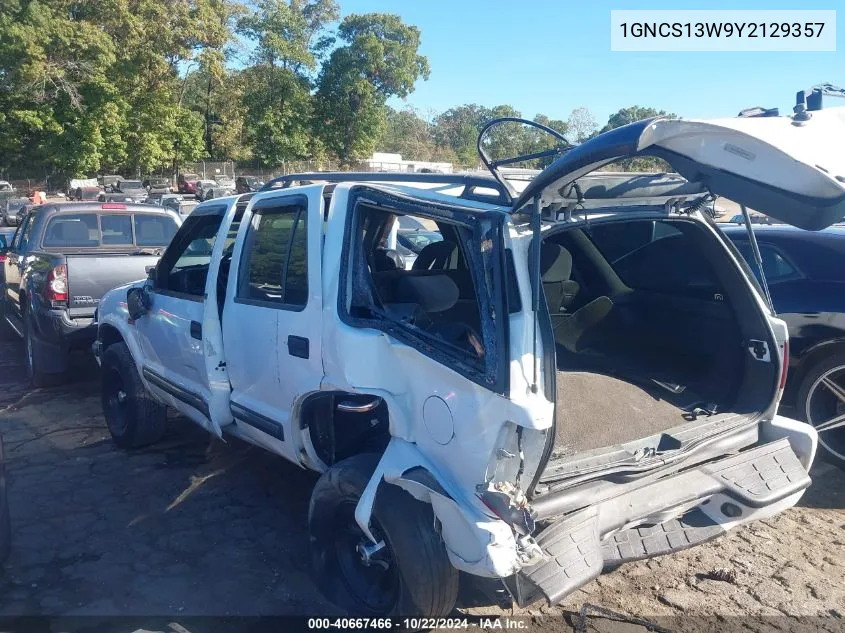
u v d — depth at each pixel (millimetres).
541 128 3234
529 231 3037
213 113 66438
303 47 63219
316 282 3695
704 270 4098
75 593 3855
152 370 5344
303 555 4277
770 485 3516
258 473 5434
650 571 4145
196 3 50969
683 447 3420
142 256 7535
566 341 4527
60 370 7324
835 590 3941
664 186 3402
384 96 67312
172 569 4105
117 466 5543
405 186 3594
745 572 4129
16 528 4551
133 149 54594
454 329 3232
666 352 4363
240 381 4387
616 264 4633
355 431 3902
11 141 50062
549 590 2830
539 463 2875
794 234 5883
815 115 2906
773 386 3809
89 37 46188
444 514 3029
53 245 8273
